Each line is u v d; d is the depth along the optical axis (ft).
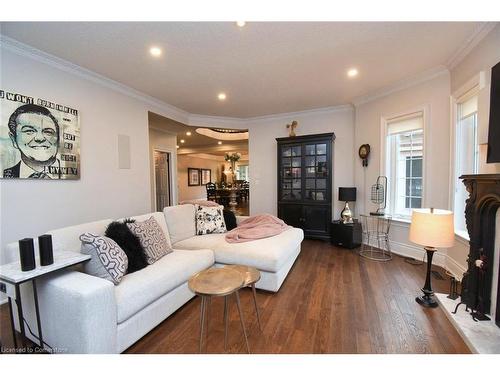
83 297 4.23
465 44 7.82
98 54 8.37
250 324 6.18
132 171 11.82
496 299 5.70
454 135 9.03
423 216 6.65
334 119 14.93
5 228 7.36
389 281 8.62
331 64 9.27
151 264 6.69
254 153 17.52
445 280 8.60
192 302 7.38
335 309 6.82
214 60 8.88
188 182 34.19
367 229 13.26
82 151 9.55
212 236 9.95
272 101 13.71
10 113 7.41
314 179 14.48
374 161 12.71
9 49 7.41
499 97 5.70
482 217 6.01
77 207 9.35
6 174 7.31
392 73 10.08
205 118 16.80
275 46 7.95
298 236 10.25
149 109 12.94
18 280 4.11
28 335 5.24
